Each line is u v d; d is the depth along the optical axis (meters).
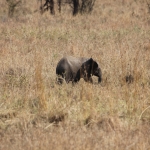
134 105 33.41
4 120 31.98
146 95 36.84
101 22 103.69
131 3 157.62
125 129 29.80
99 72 42.19
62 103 34.22
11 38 73.06
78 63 41.69
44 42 69.62
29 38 73.50
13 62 50.44
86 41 70.00
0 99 35.97
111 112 32.47
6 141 27.56
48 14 126.38
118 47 60.09
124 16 119.50
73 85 40.88
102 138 27.84
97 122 31.00
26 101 35.16
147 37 77.25
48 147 26.11
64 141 26.95
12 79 41.88
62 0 151.00
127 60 48.28
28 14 130.00
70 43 67.12
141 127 30.22
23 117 32.06
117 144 26.81
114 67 46.72
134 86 37.84
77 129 29.75
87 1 132.50
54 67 48.47
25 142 27.11
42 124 30.81
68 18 112.94
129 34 80.56
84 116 31.78
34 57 51.16
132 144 26.53
